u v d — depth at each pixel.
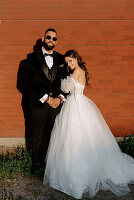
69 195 2.56
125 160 2.99
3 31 3.61
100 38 3.65
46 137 3.73
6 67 3.72
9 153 3.58
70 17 3.57
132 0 3.52
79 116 2.78
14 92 3.81
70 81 2.84
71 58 2.89
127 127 3.91
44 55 3.03
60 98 3.02
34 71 2.99
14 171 3.01
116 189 2.64
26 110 3.87
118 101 3.85
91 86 3.80
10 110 3.86
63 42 3.65
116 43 3.66
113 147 2.94
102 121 3.05
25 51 3.68
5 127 3.91
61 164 2.65
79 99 2.88
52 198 2.50
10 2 3.52
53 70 3.03
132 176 2.84
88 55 3.70
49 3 3.53
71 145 2.66
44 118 3.11
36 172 3.00
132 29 3.62
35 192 2.62
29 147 3.79
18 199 2.48
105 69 3.75
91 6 3.54
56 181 2.68
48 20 3.58
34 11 3.55
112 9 3.56
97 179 2.61
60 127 2.83
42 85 3.02
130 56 3.71
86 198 2.52
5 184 2.78
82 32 3.62
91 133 2.75
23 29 3.61
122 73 3.76
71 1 3.52
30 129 3.92
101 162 2.70
